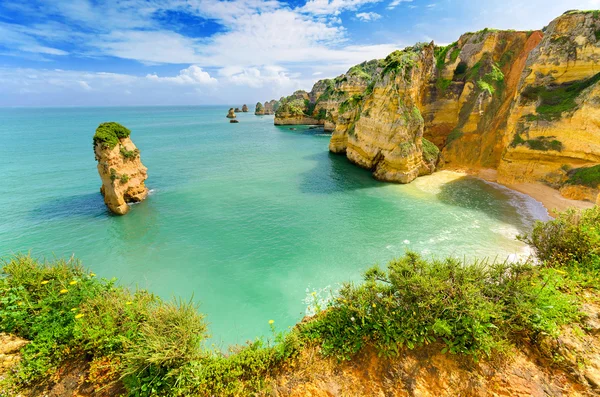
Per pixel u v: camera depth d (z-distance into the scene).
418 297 7.18
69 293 7.69
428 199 29.98
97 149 26.59
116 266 18.88
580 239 9.39
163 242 21.88
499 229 22.61
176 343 6.59
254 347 7.42
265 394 6.31
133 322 7.18
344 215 26.31
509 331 6.90
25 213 27.00
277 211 27.53
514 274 8.03
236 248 20.89
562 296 7.38
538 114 30.91
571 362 6.03
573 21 30.62
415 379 6.36
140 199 30.25
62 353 6.67
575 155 28.05
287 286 16.72
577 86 29.70
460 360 6.52
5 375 6.16
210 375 6.52
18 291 7.41
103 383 6.29
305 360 7.00
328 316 7.96
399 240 21.41
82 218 26.17
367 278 8.41
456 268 7.93
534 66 32.69
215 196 32.00
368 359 6.88
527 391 5.89
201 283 17.12
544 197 28.14
